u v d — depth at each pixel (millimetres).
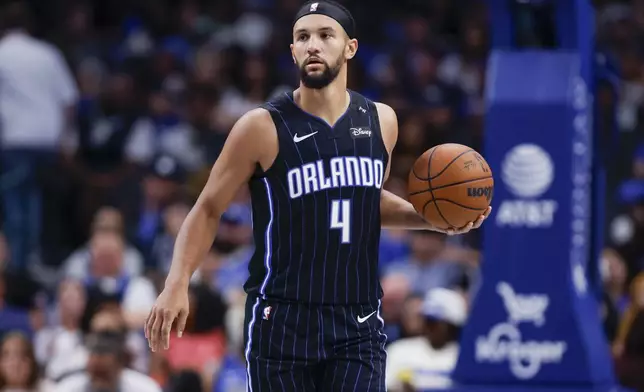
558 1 12836
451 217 9297
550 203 12727
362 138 8922
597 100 13734
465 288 18719
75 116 23656
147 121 24125
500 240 12805
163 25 29141
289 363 8812
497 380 12766
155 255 20344
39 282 20734
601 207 13672
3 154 22109
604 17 29516
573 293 12672
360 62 27719
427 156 9398
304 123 8820
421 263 18938
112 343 14477
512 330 12750
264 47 27484
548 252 12711
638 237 20594
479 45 28391
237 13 29734
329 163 8789
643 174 23297
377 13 30406
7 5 28234
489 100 12836
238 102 25281
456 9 30609
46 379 16172
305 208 8758
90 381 14406
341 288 8812
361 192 8852
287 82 26109
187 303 8734
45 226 23094
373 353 8930
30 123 22062
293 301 8797
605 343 13078
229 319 17547
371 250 8961
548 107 12695
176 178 22484
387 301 17547
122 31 28781
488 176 9359
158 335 8648
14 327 17906
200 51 26953
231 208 19938
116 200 22875
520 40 13461
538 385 12703
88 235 22922
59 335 16969
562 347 12648
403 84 26344
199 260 8852
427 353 15750
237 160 8789
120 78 24641
